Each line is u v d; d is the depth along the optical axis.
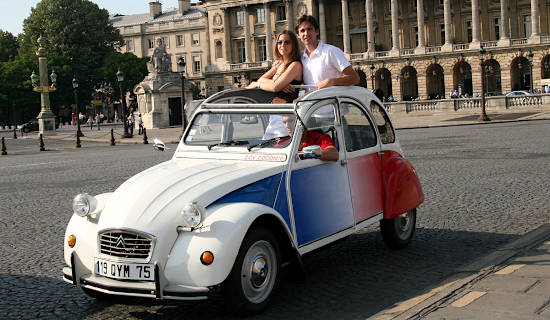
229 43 95.62
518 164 14.88
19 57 91.25
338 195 6.27
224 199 5.21
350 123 6.68
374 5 88.81
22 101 87.50
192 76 108.50
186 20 108.81
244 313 5.15
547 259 6.11
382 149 7.14
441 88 83.19
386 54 83.38
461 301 4.92
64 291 6.37
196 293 4.78
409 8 87.12
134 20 120.94
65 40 92.69
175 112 55.91
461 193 11.30
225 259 4.82
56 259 7.79
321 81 6.61
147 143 36.84
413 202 7.26
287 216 5.57
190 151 6.38
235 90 6.73
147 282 4.93
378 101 7.31
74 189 14.49
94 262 5.23
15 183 16.66
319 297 5.74
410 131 34.22
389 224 7.23
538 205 9.73
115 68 92.56
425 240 7.92
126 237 5.04
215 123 6.39
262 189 5.45
